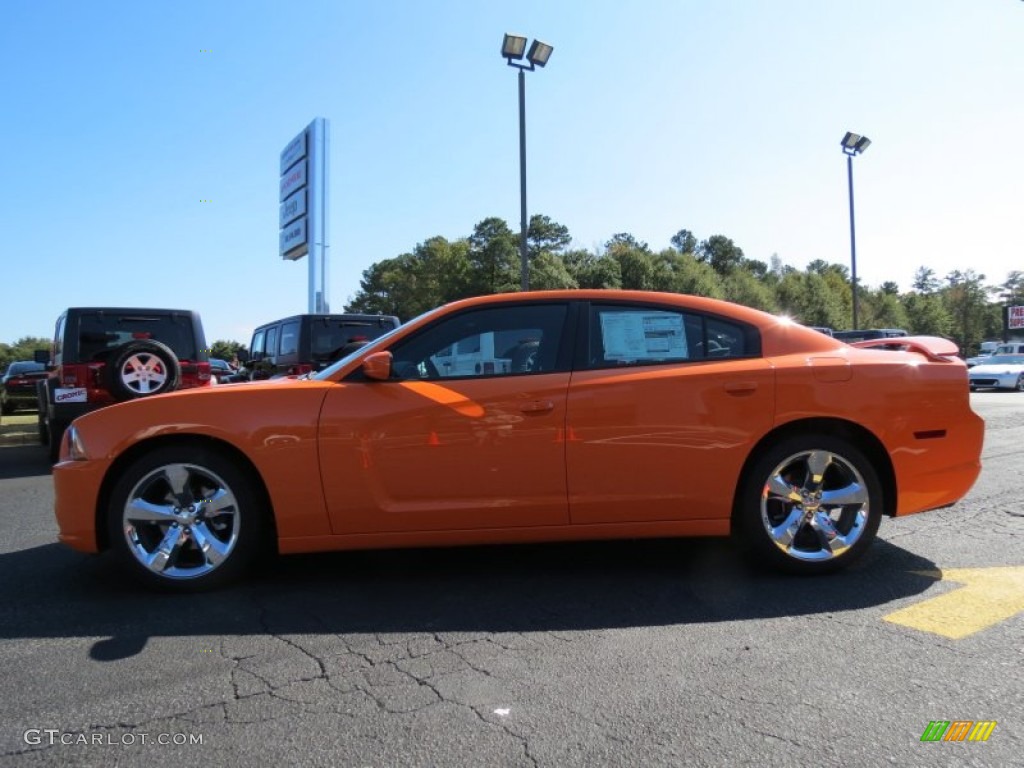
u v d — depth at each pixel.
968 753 2.28
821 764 2.23
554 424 3.76
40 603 3.70
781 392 3.86
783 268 102.38
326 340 11.42
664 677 2.81
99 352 9.05
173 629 3.34
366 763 2.26
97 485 3.74
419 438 3.72
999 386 22.97
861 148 28.62
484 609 3.57
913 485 3.98
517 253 68.25
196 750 2.34
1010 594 3.69
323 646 3.15
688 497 3.84
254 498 3.81
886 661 2.93
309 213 23.81
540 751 2.32
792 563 3.93
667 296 4.09
